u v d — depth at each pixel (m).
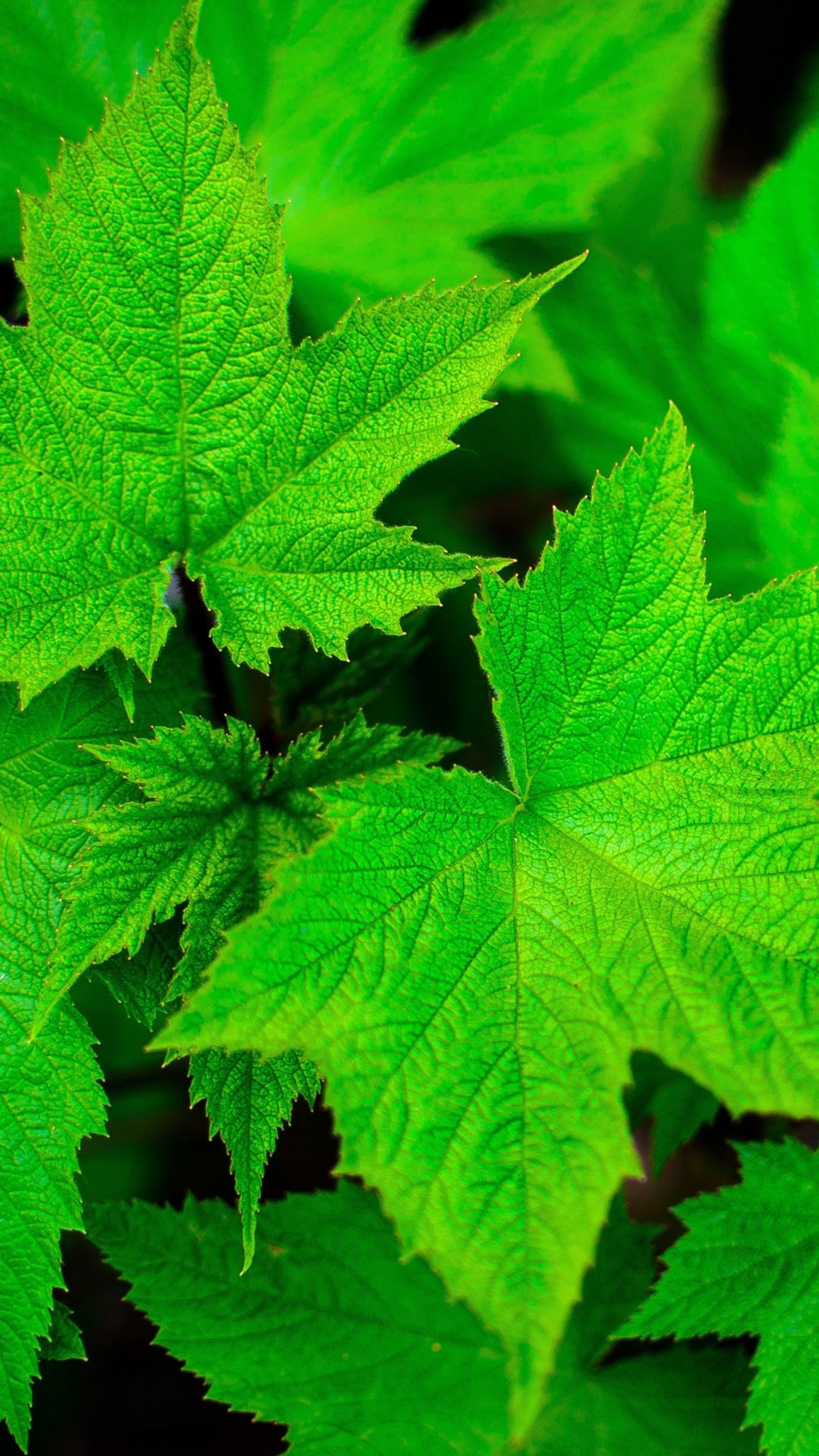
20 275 0.51
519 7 0.59
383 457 0.53
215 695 0.56
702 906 0.52
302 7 0.59
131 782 0.54
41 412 0.52
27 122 0.59
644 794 0.53
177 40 0.51
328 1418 0.57
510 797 0.53
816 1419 0.55
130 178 0.51
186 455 0.53
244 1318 0.58
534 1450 0.58
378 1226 0.59
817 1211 0.56
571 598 0.53
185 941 0.52
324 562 0.53
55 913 0.53
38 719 0.53
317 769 0.54
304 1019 0.50
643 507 0.53
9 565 0.52
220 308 0.52
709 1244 0.56
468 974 0.51
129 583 0.53
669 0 0.59
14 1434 0.52
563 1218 0.49
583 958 0.52
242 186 0.52
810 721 0.53
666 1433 0.58
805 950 0.52
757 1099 0.50
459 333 0.52
